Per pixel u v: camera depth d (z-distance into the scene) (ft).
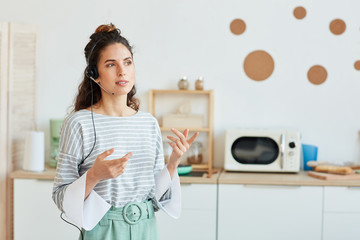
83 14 10.53
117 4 10.46
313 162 9.70
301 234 8.87
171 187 5.34
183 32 10.39
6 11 10.64
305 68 10.27
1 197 9.71
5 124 9.78
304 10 10.20
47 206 9.29
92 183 4.54
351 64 10.20
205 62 10.39
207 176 9.12
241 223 8.94
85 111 4.98
